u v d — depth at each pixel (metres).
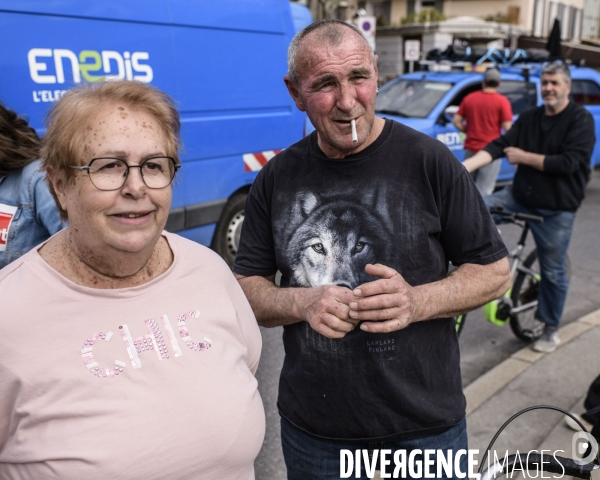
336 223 1.81
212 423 1.34
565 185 3.81
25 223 1.96
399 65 27.77
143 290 1.37
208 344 1.40
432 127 7.63
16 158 1.95
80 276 1.34
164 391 1.31
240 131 5.21
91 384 1.26
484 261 1.77
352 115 1.67
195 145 4.89
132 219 1.29
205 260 1.51
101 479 1.23
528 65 9.09
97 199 1.25
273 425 3.39
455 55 8.90
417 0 28.08
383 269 1.60
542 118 3.84
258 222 1.97
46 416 1.23
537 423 3.22
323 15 15.10
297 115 5.69
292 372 1.90
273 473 2.99
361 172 1.77
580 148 3.69
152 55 4.56
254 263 1.98
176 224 4.86
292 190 1.86
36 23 3.96
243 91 5.21
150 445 1.27
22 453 1.24
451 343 1.88
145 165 1.30
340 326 1.59
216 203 5.12
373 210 1.76
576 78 9.57
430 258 1.77
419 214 1.75
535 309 4.34
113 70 4.34
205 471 1.34
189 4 4.78
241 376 1.44
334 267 1.82
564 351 4.09
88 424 1.24
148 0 4.52
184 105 4.78
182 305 1.41
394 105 8.22
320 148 1.83
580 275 5.81
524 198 3.96
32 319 1.26
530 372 3.80
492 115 7.23
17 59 3.89
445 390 1.84
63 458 1.22
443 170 1.73
